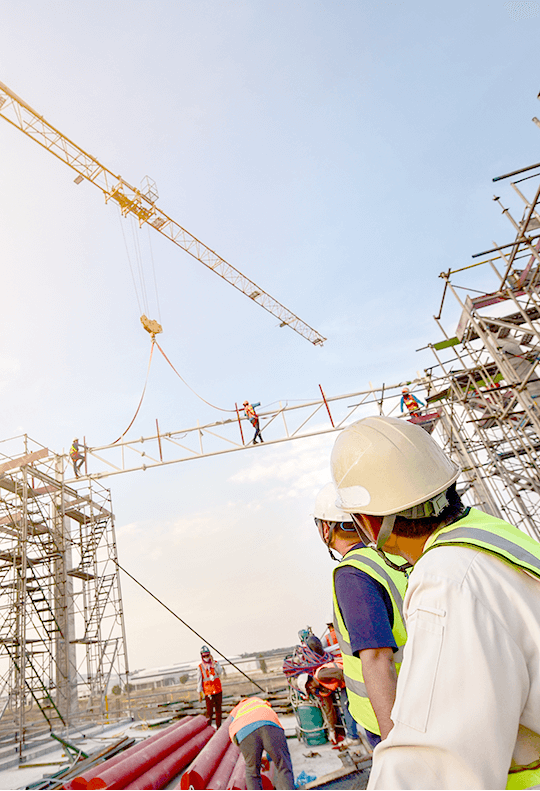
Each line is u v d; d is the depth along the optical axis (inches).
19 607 534.0
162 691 647.1
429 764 31.1
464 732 30.7
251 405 757.9
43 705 588.4
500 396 553.3
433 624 35.5
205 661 387.5
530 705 33.4
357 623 72.9
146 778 213.9
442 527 48.1
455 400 615.2
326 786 168.4
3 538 636.1
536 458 500.1
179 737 269.6
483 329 488.4
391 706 65.6
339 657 246.8
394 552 52.6
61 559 664.4
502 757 30.5
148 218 1334.9
